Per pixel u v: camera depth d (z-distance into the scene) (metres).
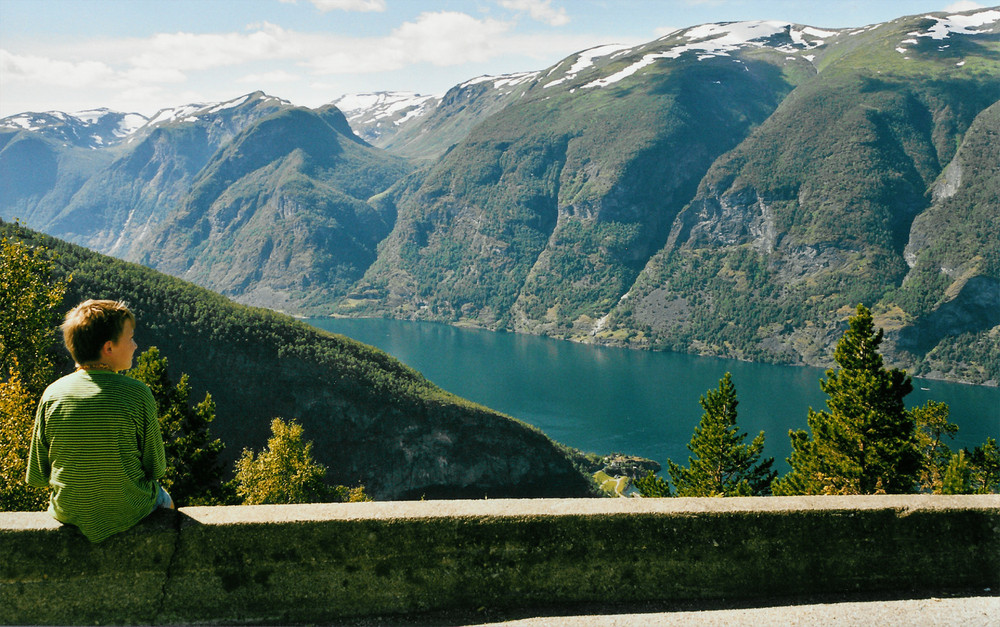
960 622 5.79
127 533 5.71
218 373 155.00
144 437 5.67
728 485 44.34
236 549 5.84
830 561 6.42
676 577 6.25
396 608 5.98
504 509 6.20
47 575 5.62
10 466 16.81
